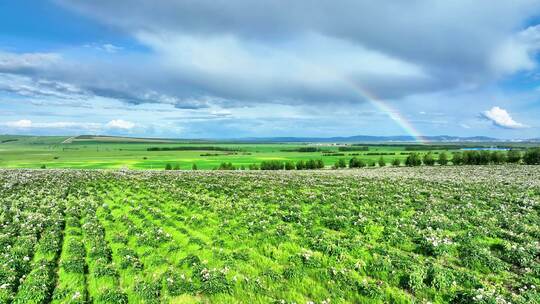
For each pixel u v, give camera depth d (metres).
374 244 20.25
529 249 18.03
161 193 40.16
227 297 14.78
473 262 16.94
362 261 17.17
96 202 34.44
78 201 34.75
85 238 22.25
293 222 25.73
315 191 40.44
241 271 17.31
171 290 15.28
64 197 38.09
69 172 67.31
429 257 17.95
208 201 33.69
